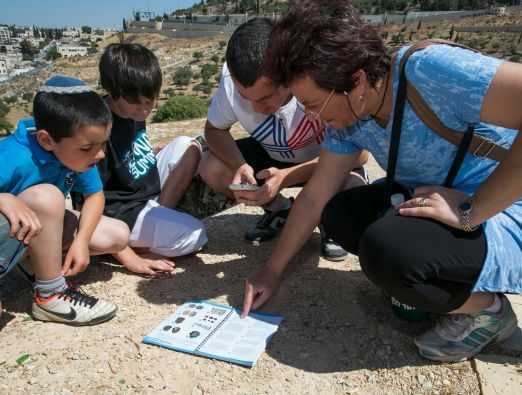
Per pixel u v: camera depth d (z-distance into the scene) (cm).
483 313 176
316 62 149
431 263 159
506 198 149
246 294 215
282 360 189
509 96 141
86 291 234
